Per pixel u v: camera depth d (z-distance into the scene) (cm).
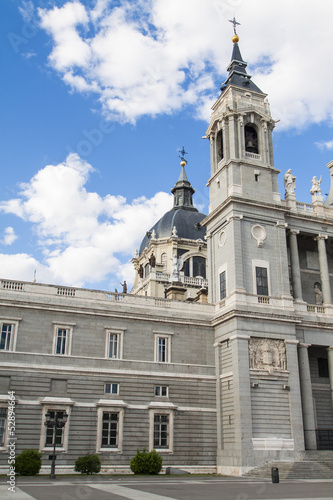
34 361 5016
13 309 5103
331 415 6047
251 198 6100
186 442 5341
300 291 6116
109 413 5131
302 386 5681
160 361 5553
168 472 4872
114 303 5525
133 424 5175
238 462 5012
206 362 5762
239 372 5309
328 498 2648
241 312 5509
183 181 13500
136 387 5325
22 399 4856
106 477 4156
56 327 5216
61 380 5072
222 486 3403
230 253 5866
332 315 6100
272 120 6606
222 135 6719
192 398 5541
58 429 4894
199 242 11900
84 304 5378
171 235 12025
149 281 10812
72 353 5200
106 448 5000
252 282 5772
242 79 6825
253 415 5228
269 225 6116
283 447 5184
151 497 2594
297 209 6444
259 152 6462
